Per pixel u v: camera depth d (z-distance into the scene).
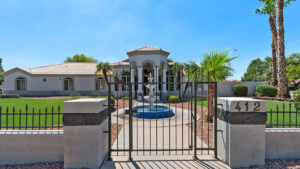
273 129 3.60
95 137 3.10
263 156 3.18
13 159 3.31
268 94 17.09
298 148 3.54
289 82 30.98
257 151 3.18
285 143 3.54
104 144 3.52
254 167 3.13
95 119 3.09
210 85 6.61
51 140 3.39
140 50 16.56
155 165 3.26
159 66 16.80
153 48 17.53
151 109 9.13
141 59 16.75
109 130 3.53
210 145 4.25
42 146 3.37
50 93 22.61
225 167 3.16
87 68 25.64
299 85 28.92
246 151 3.16
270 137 3.53
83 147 3.09
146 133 5.37
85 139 3.09
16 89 22.19
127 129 5.88
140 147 4.21
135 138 4.89
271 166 3.18
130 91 3.66
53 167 3.18
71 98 18.14
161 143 4.47
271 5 15.69
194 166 3.21
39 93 22.39
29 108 10.16
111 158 3.58
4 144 3.29
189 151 4.00
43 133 3.39
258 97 16.89
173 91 18.67
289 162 3.35
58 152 3.39
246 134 3.16
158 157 3.63
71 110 3.09
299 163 3.31
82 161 3.09
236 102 3.17
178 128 5.94
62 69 24.66
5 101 14.72
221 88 22.62
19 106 11.14
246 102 3.18
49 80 22.67
